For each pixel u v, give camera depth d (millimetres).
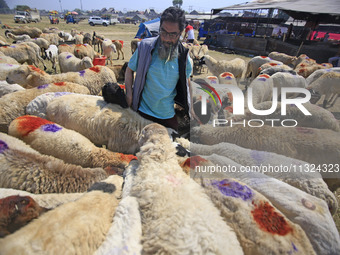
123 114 3102
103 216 1821
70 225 1576
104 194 2117
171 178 1897
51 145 2809
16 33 17641
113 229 1734
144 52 2439
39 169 2328
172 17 2102
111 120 3070
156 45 2398
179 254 1414
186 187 1802
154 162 2066
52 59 9438
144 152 2182
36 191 2252
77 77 5070
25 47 8711
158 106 2746
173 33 2191
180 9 2160
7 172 2240
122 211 1812
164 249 1469
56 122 3453
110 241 1647
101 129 3129
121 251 1545
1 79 5465
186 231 1488
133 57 2592
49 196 2119
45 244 1402
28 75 4934
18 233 1432
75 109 3270
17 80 4930
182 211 1597
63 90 4270
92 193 2104
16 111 3668
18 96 3785
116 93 3111
